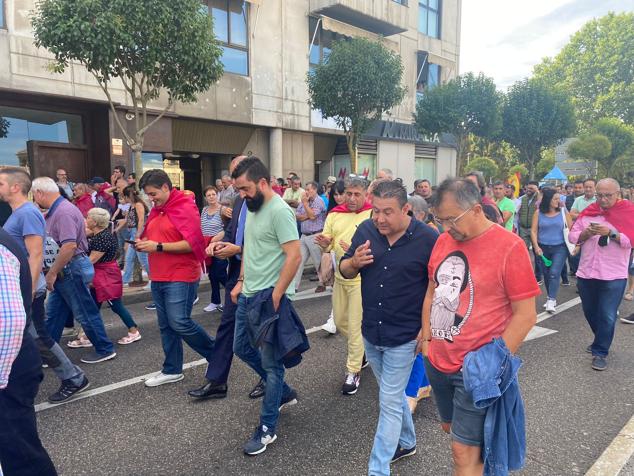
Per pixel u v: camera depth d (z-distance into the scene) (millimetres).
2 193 3309
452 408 2273
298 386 3986
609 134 30234
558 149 27531
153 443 3076
